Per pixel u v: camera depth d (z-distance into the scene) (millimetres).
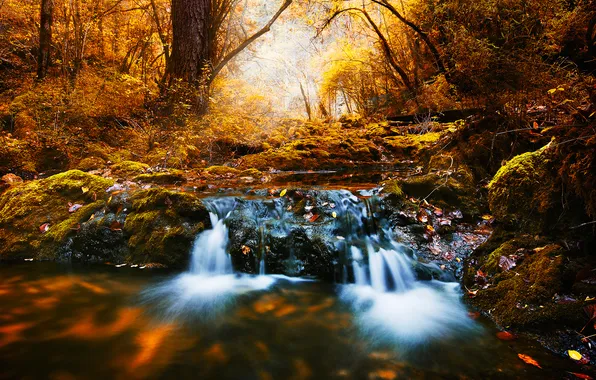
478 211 3348
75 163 5453
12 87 7000
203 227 3184
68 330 2074
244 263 3029
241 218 3227
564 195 2428
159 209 3258
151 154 6078
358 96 14508
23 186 3623
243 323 2234
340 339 2061
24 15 7895
